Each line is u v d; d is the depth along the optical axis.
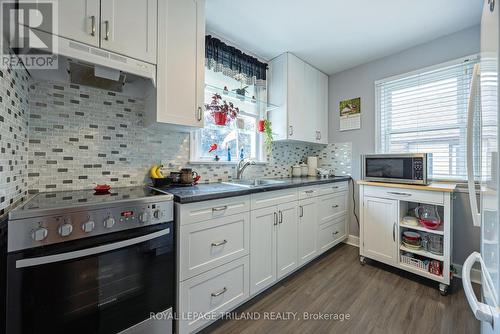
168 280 1.20
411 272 1.97
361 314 1.53
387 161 2.15
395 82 2.50
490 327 0.65
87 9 1.12
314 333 1.36
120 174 1.56
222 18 1.89
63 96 1.34
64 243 0.90
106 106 1.50
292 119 2.50
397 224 2.02
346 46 2.34
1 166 0.87
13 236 0.80
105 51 1.16
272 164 2.72
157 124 1.52
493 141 0.57
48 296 0.87
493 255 0.59
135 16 1.29
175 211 1.25
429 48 2.25
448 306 1.60
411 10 1.79
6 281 0.80
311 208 2.19
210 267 1.36
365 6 1.75
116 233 1.02
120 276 1.05
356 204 2.81
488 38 0.64
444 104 2.18
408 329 1.39
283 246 1.87
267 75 2.62
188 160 1.94
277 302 1.66
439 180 2.19
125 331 1.06
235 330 1.39
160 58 1.39
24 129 1.17
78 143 1.40
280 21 1.93
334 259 2.40
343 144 2.94
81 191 1.33
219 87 2.13
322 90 2.97
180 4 1.49
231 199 1.47
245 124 2.43
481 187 0.81
